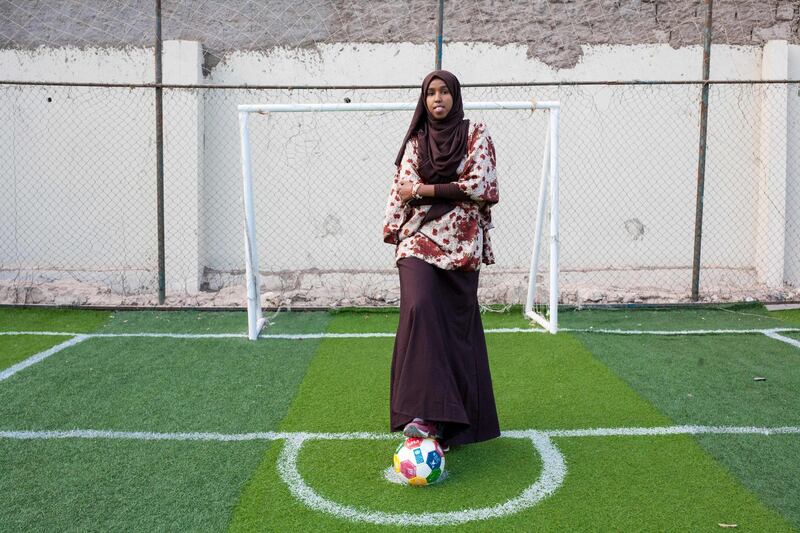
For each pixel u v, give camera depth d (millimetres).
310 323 6309
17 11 7766
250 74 7836
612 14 7824
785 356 5070
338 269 7957
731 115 7875
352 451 3293
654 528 2525
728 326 6180
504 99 7832
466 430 3031
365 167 7887
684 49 7824
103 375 4582
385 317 6590
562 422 3688
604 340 5547
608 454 3240
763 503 2725
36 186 7848
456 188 2930
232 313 6727
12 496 2787
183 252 7707
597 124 7828
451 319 3018
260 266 7934
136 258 7875
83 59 7781
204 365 4844
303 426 3637
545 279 7879
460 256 2969
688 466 3092
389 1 7805
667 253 7938
